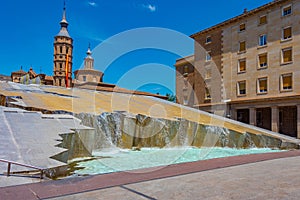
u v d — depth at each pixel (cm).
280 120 2847
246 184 541
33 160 711
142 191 490
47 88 2241
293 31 2545
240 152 1466
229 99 3073
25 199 440
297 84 2488
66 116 1266
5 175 598
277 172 679
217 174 652
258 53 2844
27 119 1095
